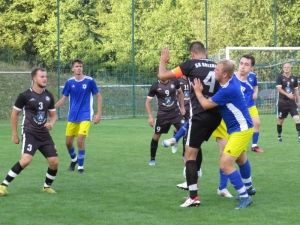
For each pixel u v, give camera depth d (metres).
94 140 15.94
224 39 30.62
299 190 8.59
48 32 37.00
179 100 11.85
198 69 7.44
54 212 7.17
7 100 27.33
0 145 14.72
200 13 30.67
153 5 30.02
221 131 8.16
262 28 30.27
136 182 9.38
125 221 6.67
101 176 10.03
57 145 14.80
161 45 29.41
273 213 7.04
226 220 6.68
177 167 11.09
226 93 7.08
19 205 7.60
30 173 10.32
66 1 28.89
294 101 15.59
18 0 37.59
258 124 13.20
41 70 8.34
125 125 20.92
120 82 26.58
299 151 13.42
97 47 27.72
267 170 10.53
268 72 27.38
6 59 33.78
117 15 29.17
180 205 7.53
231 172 7.33
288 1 30.14
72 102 10.62
